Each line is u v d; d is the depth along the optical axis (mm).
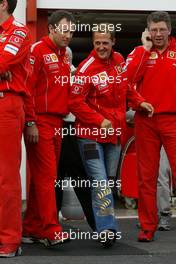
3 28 14828
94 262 14836
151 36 16969
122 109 16484
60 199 17688
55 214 16234
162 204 19922
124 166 23875
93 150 16219
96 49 16188
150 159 17453
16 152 15008
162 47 17016
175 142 17094
